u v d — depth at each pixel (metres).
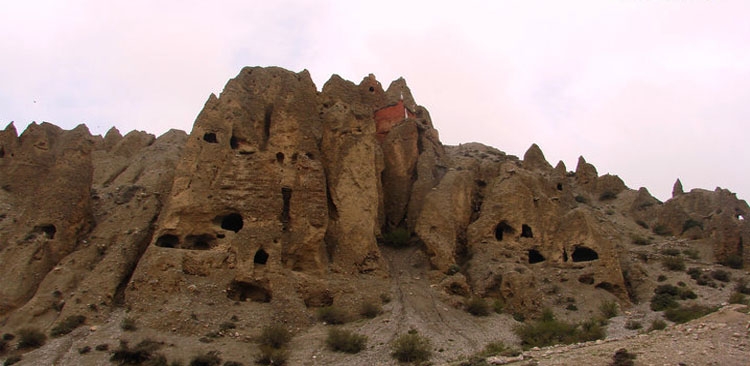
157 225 43.25
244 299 40.06
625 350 22.38
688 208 66.12
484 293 44.88
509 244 50.34
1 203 48.41
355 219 47.25
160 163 61.91
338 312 38.78
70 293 39.09
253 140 48.78
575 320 41.03
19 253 41.28
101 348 31.30
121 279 40.44
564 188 61.69
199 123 46.56
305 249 43.75
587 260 50.19
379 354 31.30
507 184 53.44
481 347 32.84
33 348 33.16
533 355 24.66
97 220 49.00
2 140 53.88
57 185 45.22
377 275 45.56
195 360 29.81
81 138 48.16
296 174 47.03
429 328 36.09
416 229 49.88
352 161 49.47
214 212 43.50
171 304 36.03
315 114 54.97
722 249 53.28
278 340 33.75
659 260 53.38
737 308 26.27
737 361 19.89
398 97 66.88
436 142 65.44
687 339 23.12
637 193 69.94
